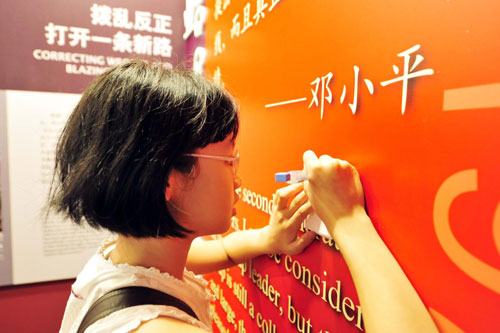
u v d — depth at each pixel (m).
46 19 1.51
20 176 1.54
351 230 0.48
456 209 0.38
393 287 0.41
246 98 0.95
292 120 0.72
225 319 1.14
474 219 0.36
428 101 0.41
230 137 0.55
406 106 0.44
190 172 0.49
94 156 0.48
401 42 0.45
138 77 0.48
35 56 1.51
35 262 1.60
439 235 0.40
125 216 0.48
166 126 0.46
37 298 1.64
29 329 1.64
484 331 0.36
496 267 0.34
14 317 1.61
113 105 0.48
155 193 0.47
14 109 1.51
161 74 0.49
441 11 0.39
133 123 0.46
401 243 0.46
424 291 0.42
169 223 0.50
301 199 0.67
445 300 0.40
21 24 1.48
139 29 1.66
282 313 0.77
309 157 0.56
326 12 0.59
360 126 0.52
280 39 0.75
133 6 1.64
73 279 1.69
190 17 1.59
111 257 0.62
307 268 0.67
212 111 0.50
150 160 0.46
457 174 0.38
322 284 0.63
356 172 0.52
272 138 0.80
